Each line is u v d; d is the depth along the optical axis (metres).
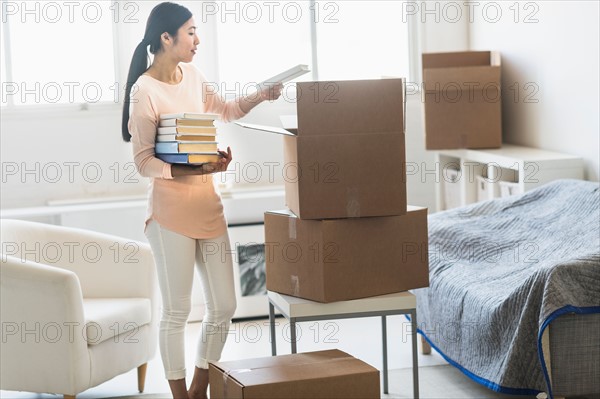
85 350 3.70
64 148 5.74
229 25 5.95
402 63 6.24
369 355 4.62
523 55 5.61
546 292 3.28
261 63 6.03
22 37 5.68
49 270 3.64
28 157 5.70
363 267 3.17
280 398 2.78
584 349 3.35
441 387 4.04
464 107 5.60
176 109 3.47
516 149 5.51
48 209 5.40
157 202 3.47
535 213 4.56
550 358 3.35
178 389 3.56
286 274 3.29
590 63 4.82
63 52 5.73
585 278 3.30
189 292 3.53
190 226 3.46
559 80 5.18
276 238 3.31
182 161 3.29
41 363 3.70
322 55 6.11
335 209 3.10
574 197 4.39
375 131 3.09
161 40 3.42
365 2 6.14
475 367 3.76
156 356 4.82
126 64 5.77
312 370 2.90
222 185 5.71
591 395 3.79
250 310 5.50
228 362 3.05
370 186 3.10
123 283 4.21
